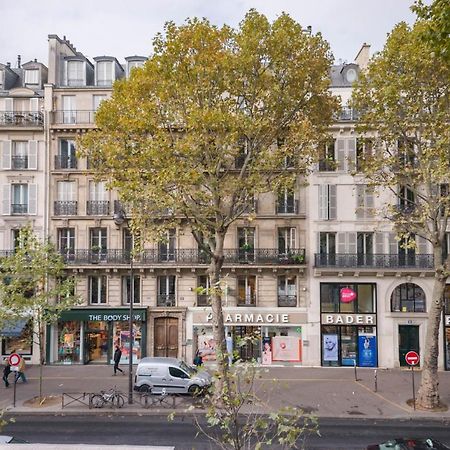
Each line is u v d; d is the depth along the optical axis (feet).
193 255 115.34
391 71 74.54
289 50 74.23
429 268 111.65
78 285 115.85
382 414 71.00
